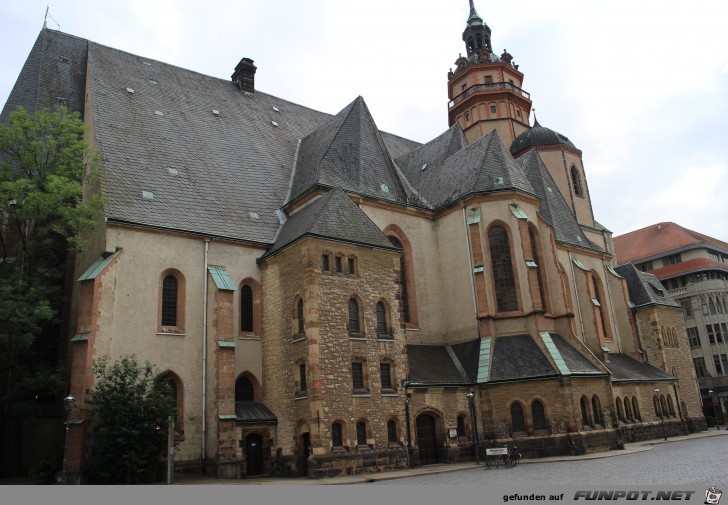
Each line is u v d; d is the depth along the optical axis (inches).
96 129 1409.9
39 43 1630.2
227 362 1211.2
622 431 1606.8
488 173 1670.8
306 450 1170.6
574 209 2460.6
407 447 1241.4
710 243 3329.2
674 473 883.4
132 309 1193.4
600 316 2052.2
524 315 1520.7
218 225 1398.9
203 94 1796.3
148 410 1045.8
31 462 1197.7
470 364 1485.0
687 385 2172.7
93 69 1565.0
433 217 1737.2
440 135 2020.2
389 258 1347.2
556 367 1379.2
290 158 1809.8
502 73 2610.7
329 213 1305.4
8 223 1247.5
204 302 1294.3
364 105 1782.7
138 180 1360.7
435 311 1646.2
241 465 1171.3
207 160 1565.0
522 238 1562.5
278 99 2052.2
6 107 1501.0
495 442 1357.0
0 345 1144.2
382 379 1257.4
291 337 1241.4
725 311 3139.8
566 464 1146.0
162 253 1273.4
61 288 1333.7
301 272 1234.0
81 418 1047.0
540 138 2492.6
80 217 1183.6
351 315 1253.7
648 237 3565.5
